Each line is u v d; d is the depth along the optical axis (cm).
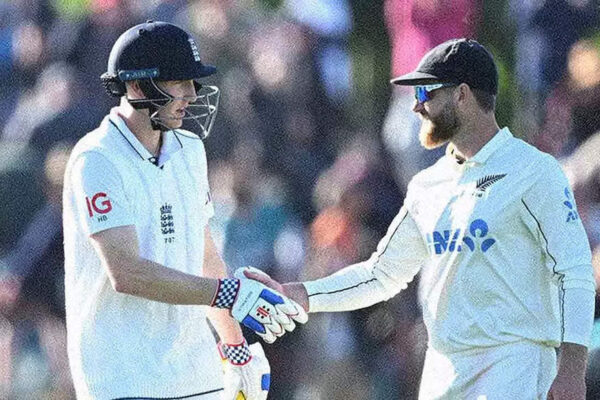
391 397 4175
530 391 2645
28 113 5178
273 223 4619
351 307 2861
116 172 2623
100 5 5284
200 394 2705
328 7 5025
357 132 4925
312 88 4956
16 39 5634
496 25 4678
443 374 2709
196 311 2700
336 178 4484
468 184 2684
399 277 2831
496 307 2661
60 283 4556
